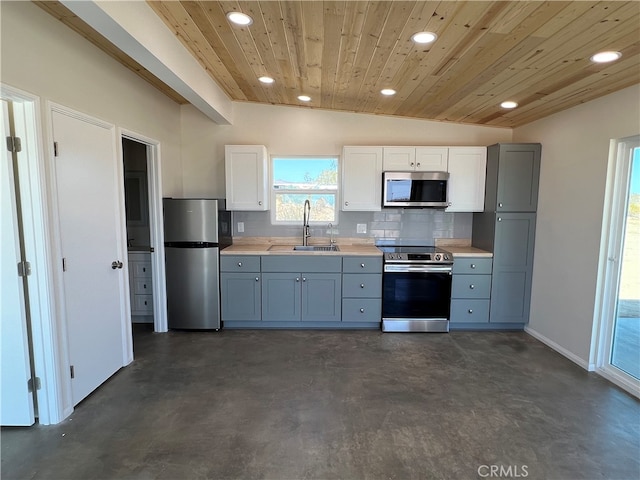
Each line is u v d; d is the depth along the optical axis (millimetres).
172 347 3480
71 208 2359
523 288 3873
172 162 4070
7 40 1823
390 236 4430
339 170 4367
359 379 2846
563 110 3387
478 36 2072
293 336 3781
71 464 1896
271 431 2184
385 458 1955
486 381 2824
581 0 1624
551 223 3549
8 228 2066
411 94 3359
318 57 2646
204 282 3844
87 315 2551
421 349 3447
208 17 2166
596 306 2973
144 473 1837
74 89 2371
